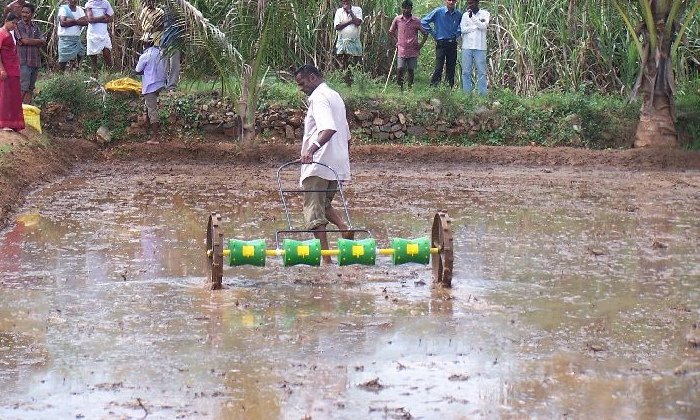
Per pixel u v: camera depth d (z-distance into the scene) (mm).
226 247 11078
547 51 22812
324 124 9969
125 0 20188
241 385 6715
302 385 6723
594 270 10250
